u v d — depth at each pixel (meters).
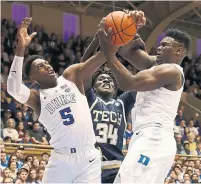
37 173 9.19
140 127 3.85
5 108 12.64
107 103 5.21
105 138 5.07
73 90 4.23
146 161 3.71
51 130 4.22
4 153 9.30
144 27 19.19
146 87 3.65
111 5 19.58
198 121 14.86
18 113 12.27
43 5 19.70
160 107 3.81
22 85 4.14
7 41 16.64
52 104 4.17
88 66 4.23
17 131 11.55
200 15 18.62
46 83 4.29
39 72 4.25
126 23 3.58
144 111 3.85
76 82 4.29
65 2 19.95
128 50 4.29
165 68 3.72
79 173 4.20
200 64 18.81
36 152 10.04
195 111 15.41
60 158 4.20
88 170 4.20
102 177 5.00
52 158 4.27
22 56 4.04
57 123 4.16
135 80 3.63
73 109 4.17
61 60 17.36
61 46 18.12
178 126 14.15
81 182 4.18
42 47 17.44
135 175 3.70
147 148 3.74
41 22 19.59
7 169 8.55
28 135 11.29
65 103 4.17
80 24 20.48
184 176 10.84
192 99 16.05
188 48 4.04
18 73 4.03
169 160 3.79
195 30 19.75
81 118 4.18
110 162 5.04
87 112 4.25
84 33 20.55
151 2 19.06
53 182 4.22
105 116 5.10
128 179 3.71
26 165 8.94
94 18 20.86
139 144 3.77
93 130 4.56
